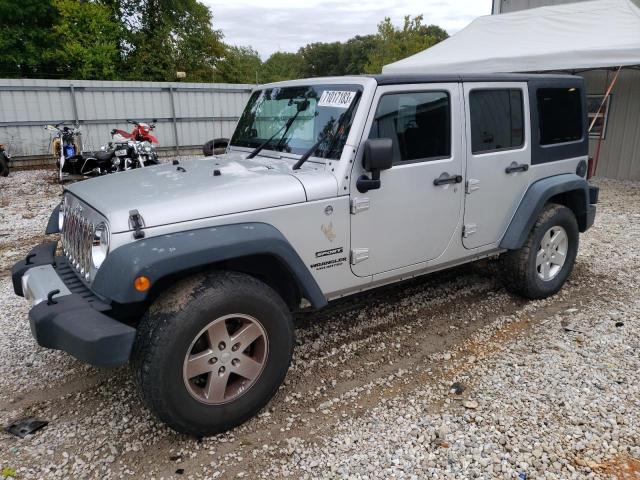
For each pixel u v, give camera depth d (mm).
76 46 25094
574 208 4816
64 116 14812
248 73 44062
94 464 2617
